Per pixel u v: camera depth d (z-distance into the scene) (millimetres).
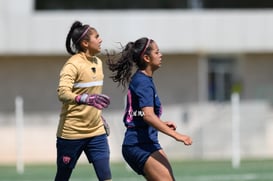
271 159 64562
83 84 26062
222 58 82500
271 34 80438
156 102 23297
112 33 79250
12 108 80125
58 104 80562
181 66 81438
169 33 79812
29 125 74875
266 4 83375
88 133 26359
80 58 26250
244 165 57594
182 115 70000
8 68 80438
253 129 69062
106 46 79000
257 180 45531
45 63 80688
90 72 26172
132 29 79375
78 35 26297
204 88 81750
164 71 81188
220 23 80188
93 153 26594
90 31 26328
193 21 79938
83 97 25094
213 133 69062
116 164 61969
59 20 78688
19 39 78250
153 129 23172
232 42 80312
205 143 68938
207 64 82250
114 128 68375
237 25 80375
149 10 81375
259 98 81938
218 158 67750
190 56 81500
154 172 22766
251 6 83125
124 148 23266
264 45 80438
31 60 80625
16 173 54500
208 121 69500
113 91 78000
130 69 23906
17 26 78250
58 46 78750
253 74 82125
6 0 78000
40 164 66812
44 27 78562
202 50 79875
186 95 81438
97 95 25000
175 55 81250
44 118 75438
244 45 80312
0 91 80250
